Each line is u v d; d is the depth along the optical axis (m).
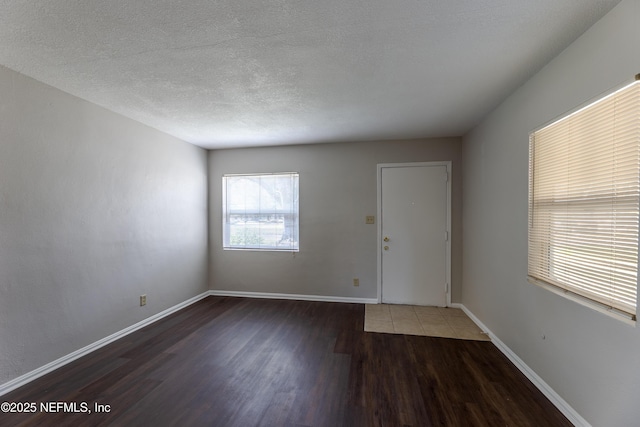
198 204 4.22
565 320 1.78
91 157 2.63
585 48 1.61
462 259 3.81
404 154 3.95
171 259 3.67
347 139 3.94
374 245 4.04
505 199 2.57
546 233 1.99
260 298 4.29
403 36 1.66
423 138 3.90
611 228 1.47
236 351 2.64
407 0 1.37
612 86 1.43
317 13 1.45
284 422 1.74
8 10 1.39
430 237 3.90
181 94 2.45
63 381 2.16
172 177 3.71
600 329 1.52
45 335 2.26
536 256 2.10
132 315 3.08
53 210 2.32
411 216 3.95
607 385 1.47
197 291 4.19
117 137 2.90
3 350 2.00
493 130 2.82
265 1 1.36
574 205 1.73
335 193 4.13
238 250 4.38
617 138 1.43
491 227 2.88
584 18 1.51
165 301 3.56
